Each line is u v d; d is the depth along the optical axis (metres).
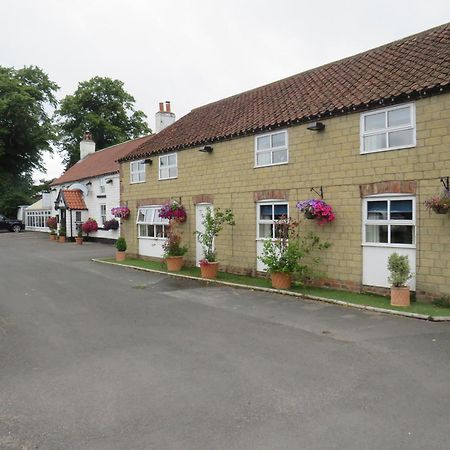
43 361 6.41
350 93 12.29
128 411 4.75
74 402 5.00
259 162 14.45
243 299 11.12
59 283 13.75
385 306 9.71
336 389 5.30
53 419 4.59
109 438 4.19
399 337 7.47
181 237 17.92
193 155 17.22
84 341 7.42
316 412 4.69
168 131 21.06
